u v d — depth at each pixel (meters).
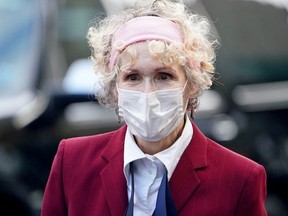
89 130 7.88
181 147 4.01
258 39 9.97
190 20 4.02
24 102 7.81
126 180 4.02
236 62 9.52
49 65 8.20
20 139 7.73
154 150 4.00
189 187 3.97
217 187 3.98
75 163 4.16
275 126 9.19
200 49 3.98
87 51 8.41
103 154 4.11
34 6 8.66
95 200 4.07
